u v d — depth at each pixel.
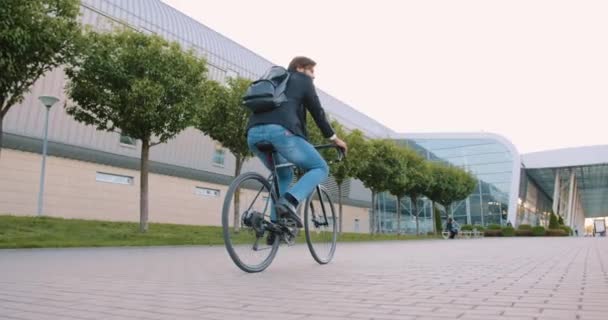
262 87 3.82
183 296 2.61
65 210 18.86
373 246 11.51
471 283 3.22
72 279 3.49
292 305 2.30
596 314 2.02
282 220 3.99
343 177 21.12
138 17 23.56
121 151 21.64
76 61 11.89
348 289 2.90
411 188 31.66
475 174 49.28
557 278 3.58
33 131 17.83
